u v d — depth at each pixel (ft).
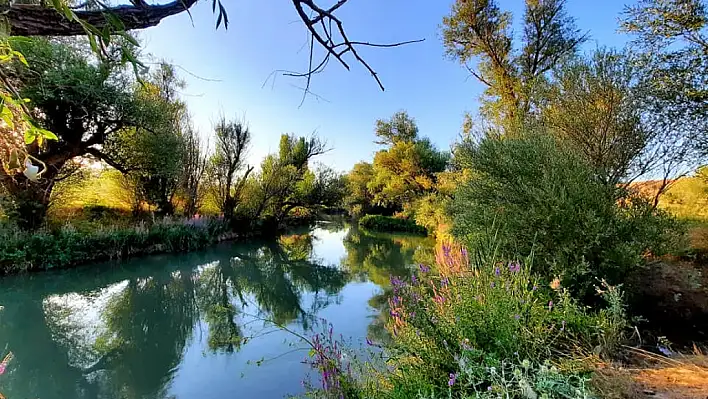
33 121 3.34
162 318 24.08
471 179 19.07
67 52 28.37
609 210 14.10
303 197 79.61
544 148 16.02
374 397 8.47
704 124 18.89
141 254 41.34
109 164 40.65
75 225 36.52
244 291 31.89
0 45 3.07
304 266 43.60
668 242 13.82
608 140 19.66
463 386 7.43
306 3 4.30
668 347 10.55
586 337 9.90
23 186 31.81
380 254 51.80
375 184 96.99
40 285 30.09
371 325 20.80
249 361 16.55
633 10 20.29
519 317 8.89
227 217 61.31
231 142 61.00
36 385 15.03
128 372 16.08
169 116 43.96
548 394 6.43
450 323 9.30
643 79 19.36
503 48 38.52
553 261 13.82
